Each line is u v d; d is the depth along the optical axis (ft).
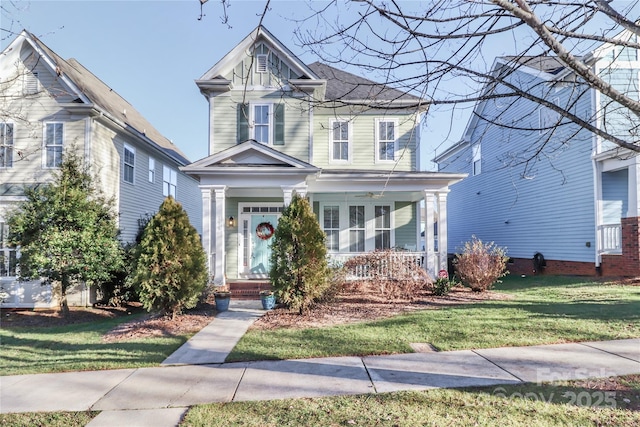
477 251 36.65
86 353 19.77
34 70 37.73
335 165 44.68
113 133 42.80
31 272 31.12
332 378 14.96
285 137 42.88
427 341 19.79
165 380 15.37
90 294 37.45
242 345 20.13
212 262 43.19
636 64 38.24
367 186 38.96
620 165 37.68
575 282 37.19
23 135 37.88
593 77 8.20
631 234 35.65
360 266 36.17
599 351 17.12
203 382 15.03
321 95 42.19
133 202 47.57
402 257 36.47
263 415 11.94
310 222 27.94
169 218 27.02
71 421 12.02
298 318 26.48
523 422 11.00
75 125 38.19
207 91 42.83
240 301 34.22
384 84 11.44
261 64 42.80
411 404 12.39
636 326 20.70
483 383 13.96
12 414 12.60
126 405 13.08
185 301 26.91
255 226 44.68
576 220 42.93
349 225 45.78
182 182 66.44
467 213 70.33
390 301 31.96
